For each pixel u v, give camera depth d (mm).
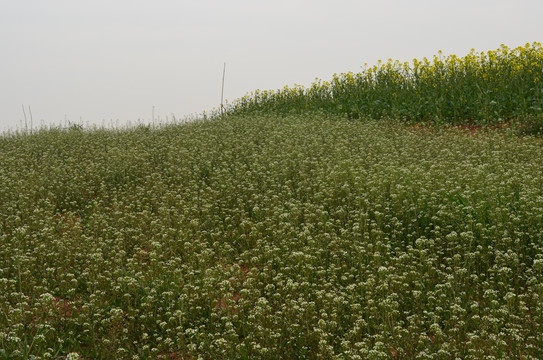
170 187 10570
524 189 8102
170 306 5809
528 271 6086
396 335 4973
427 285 6188
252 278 6152
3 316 5422
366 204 8461
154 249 7520
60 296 6434
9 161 12438
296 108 20000
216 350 4973
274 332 5246
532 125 13984
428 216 7859
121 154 12359
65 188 10609
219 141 13750
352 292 5793
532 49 18281
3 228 8445
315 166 10953
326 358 4734
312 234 7668
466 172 9562
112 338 5219
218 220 8578
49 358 4762
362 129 14609
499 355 4500
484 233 6930
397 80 18859
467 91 16734
